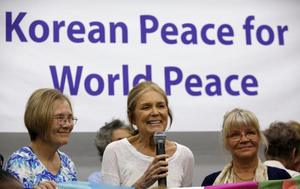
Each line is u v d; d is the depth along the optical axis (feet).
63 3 14.76
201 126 14.80
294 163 11.10
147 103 9.45
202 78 14.98
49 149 9.02
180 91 14.83
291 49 15.47
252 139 9.30
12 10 14.52
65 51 14.57
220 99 14.96
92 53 14.66
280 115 15.14
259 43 15.37
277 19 15.57
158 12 15.11
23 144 15.10
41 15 14.64
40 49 14.47
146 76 14.75
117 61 14.73
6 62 14.28
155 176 8.40
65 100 9.05
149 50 14.88
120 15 14.96
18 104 14.20
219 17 15.34
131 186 9.11
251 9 15.49
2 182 5.45
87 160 15.48
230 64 15.14
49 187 7.95
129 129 12.53
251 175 9.36
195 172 15.80
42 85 14.35
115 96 14.57
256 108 15.08
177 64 14.93
